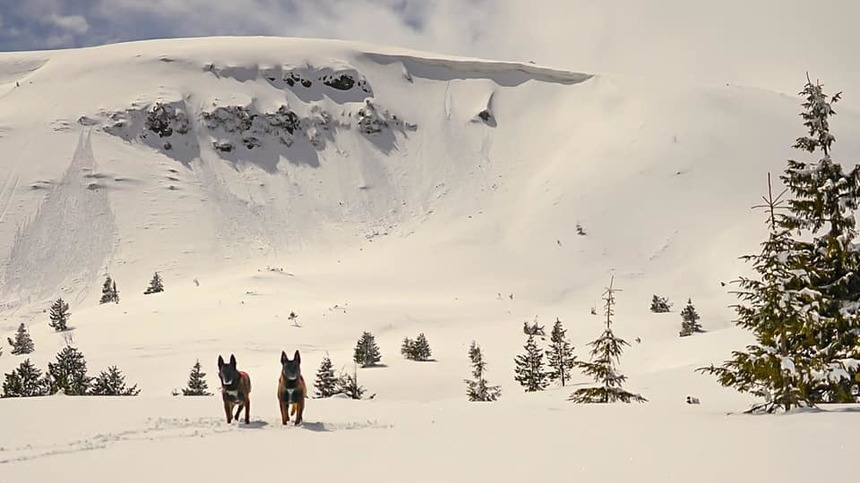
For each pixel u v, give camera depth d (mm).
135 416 13156
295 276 134375
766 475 7285
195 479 7605
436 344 80750
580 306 117312
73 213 177375
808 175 16641
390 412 14586
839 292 15523
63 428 11523
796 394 13898
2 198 177875
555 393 33344
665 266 148000
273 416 13766
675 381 31438
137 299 118812
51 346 84000
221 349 75062
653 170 198000
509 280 136625
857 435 9758
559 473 7598
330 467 8195
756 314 14773
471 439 10289
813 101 16797
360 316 95250
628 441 9758
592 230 169875
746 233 152125
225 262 166000
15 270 152375
